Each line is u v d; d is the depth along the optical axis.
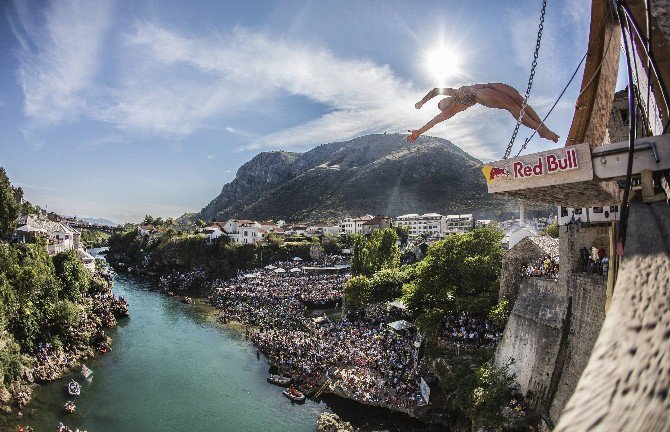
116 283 124.50
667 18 6.09
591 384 2.42
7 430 40.72
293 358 59.34
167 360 60.59
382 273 77.25
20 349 52.66
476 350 43.28
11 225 80.38
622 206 3.99
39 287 59.66
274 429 43.16
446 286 51.44
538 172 6.10
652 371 2.17
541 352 34.06
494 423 32.56
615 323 2.74
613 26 7.11
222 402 48.50
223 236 138.00
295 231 179.50
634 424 1.91
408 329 61.88
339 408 46.94
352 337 64.75
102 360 59.94
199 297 106.12
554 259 40.50
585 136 8.84
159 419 44.59
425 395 44.53
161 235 158.12
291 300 90.25
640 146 4.41
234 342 68.81
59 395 48.53
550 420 31.30
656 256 3.05
